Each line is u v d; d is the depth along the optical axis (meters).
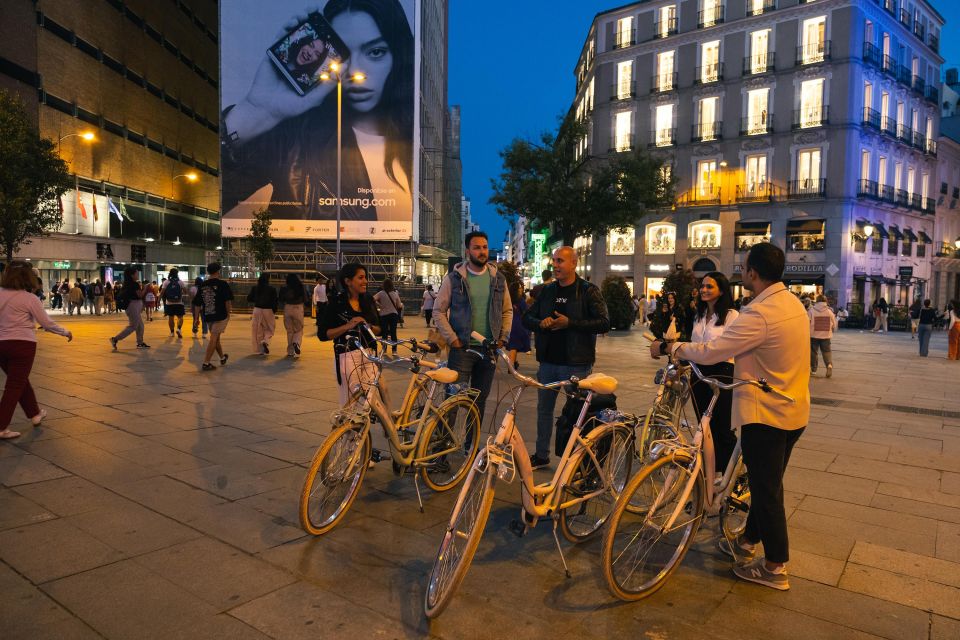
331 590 3.27
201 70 52.00
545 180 29.33
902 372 12.99
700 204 38.31
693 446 3.44
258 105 38.06
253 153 38.09
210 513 4.24
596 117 42.62
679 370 4.08
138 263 41.25
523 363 12.20
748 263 3.46
